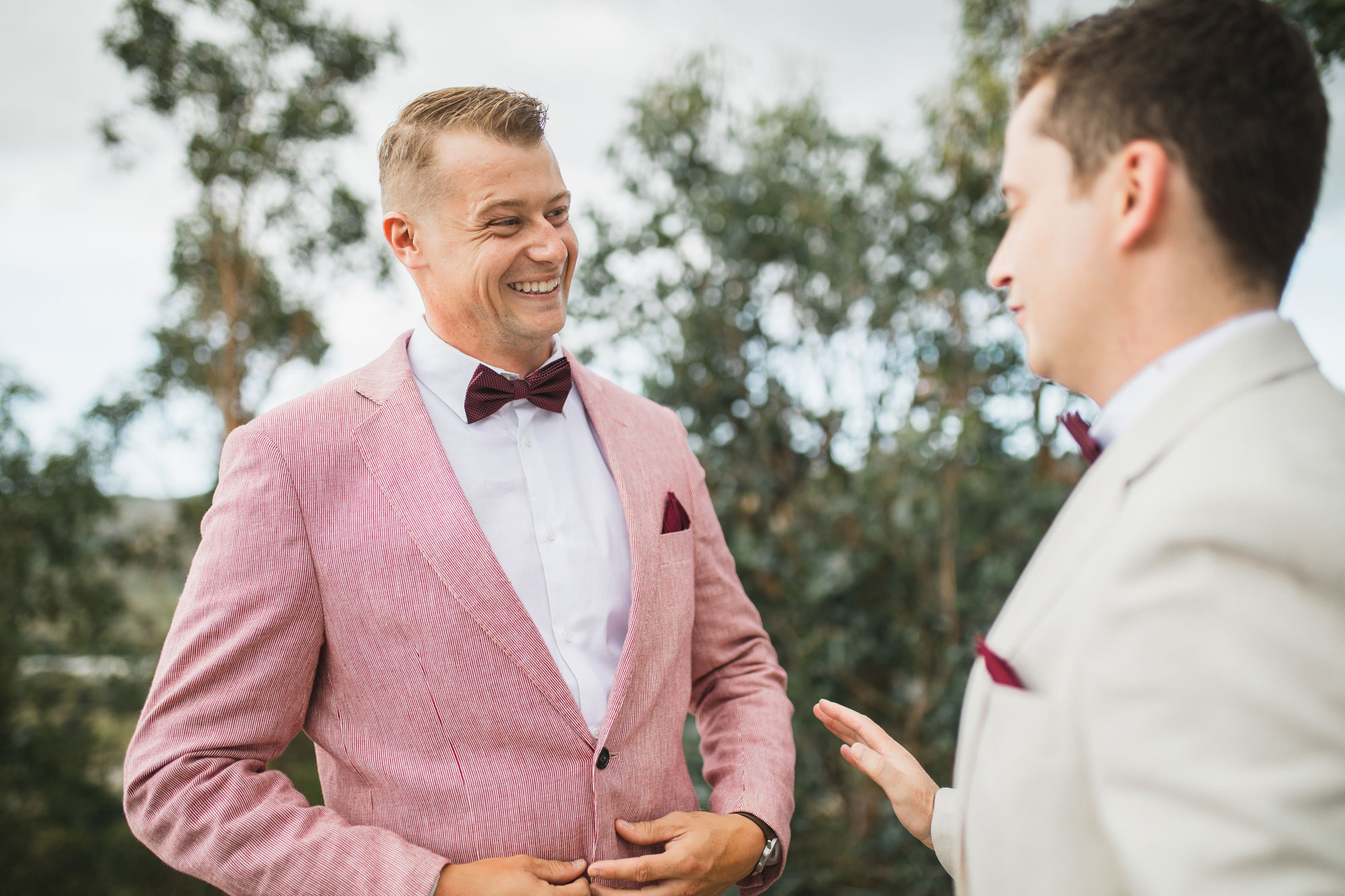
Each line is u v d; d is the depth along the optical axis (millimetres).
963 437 4199
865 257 4816
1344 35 1886
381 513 1248
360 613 1221
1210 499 572
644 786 1294
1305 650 521
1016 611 723
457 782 1198
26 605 10250
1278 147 659
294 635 1210
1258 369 643
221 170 8883
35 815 9641
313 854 1117
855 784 4211
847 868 4012
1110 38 707
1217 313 679
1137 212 680
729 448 4738
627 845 1250
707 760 1506
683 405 4664
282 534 1217
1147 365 706
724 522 4512
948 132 4547
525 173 1333
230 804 1131
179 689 1174
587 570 1369
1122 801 553
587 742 1241
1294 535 542
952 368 4605
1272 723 513
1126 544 605
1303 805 498
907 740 4301
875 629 4465
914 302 4797
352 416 1305
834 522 4469
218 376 9320
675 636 1397
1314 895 484
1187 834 517
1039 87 760
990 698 702
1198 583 555
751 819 1311
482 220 1319
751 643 1573
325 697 1270
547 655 1236
